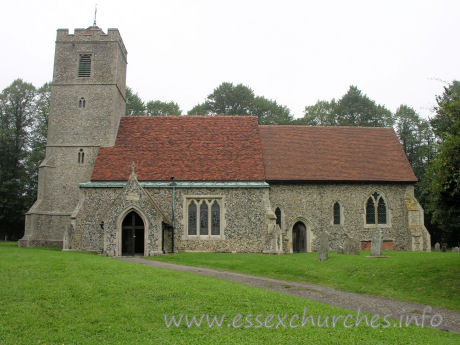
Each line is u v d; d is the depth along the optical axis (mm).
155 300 13562
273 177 33375
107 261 20078
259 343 10680
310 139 38219
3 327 11000
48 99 58469
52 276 15758
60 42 36625
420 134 57875
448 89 20516
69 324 11469
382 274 18922
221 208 31625
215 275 20031
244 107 68438
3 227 54875
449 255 22406
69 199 34781
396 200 35031
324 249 23453
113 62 36375
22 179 53688
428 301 15430
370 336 11297
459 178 16406
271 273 21266
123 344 10391
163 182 31938
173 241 31188
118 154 34281
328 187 34250
